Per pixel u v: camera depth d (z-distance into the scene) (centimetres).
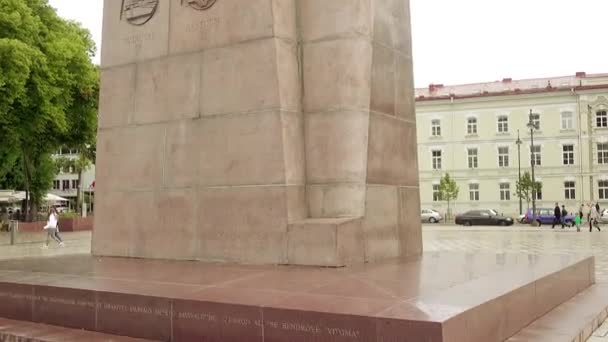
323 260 654
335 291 482
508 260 732
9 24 2325
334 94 721
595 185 4853
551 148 4978
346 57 722
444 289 486
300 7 754
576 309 611
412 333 366
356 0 728
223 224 729
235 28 741
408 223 815
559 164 4953
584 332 517
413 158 846
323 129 724
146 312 480
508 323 471
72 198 7338
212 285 527
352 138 713
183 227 761
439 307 405
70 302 527
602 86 4825
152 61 811
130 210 812
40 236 2689
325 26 736
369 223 720
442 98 5269
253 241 704
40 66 2355
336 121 717
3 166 3491
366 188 720
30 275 616
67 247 2038
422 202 5325
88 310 514
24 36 2394
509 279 548
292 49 738
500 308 453
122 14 848
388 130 784
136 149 815
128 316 490
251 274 598
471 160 5212
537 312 554
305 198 724
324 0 740
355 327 386
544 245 1973
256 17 726
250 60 726
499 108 5134
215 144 745
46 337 489
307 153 730
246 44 730
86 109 2930
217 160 741
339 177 710
